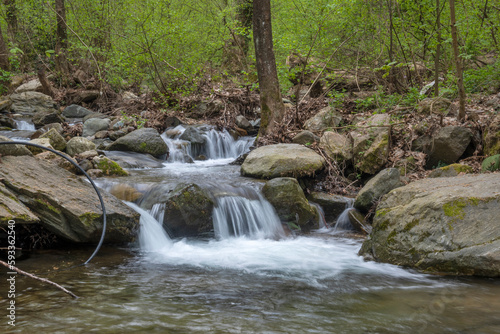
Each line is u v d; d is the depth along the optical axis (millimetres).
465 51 10484
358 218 7359
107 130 12352
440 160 8328
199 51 16438
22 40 19188
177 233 6746
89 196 6152
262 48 10680
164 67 15555
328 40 12562
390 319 3613
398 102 10727
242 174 8625
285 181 7426
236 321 3531
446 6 11641
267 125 10695
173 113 13562
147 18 14688
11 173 5887
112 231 5980
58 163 7770
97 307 3787
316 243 6637
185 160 10633
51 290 4223
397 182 7379
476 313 3742
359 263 5496
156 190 6988
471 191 5219
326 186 8305
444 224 4984
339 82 13602
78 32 18047
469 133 8156
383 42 12242
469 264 4727
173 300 4027
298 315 3695
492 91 10492
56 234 5828
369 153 8391
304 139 9516
